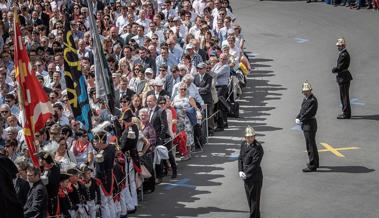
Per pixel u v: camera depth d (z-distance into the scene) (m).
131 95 32.06
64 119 29.05
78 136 27.00
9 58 34.88
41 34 38.88
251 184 25.52
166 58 37.03
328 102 38.97
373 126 35.56
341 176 29.94
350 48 48.94
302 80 42.59
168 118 29.70
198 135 32.41
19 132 27.88
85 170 24.39
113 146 25.64
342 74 36.25
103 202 25.28
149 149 28.11
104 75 29.11
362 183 29.23
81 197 24.23
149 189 28.62
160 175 29.47
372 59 46.34
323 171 30.42
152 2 48.22
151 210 27.09
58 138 25.23
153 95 30.12
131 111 27.83
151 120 29.64
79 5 44.34
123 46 38.81
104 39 37.44
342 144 33.38
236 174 30.28
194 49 37.03
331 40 50.97
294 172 30.45
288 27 54.78
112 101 29.19
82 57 34.31
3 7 43.69
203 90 33.78
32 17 43.25
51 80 33.25
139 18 43.88
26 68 23.84
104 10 44.34
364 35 52.00
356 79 42.72
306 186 29.06
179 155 32.22
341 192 28.45
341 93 36.50
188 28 43.16
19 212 10.56
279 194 28.38
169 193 28.58
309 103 29.98
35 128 24.36
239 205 27.39
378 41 50.38
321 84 41.84
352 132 34.84
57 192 23.47
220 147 33.16
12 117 27.36
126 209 26.53
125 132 26.55
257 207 25.73
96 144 25.52
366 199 27.81
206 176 30.11
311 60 46.56
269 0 64.31
